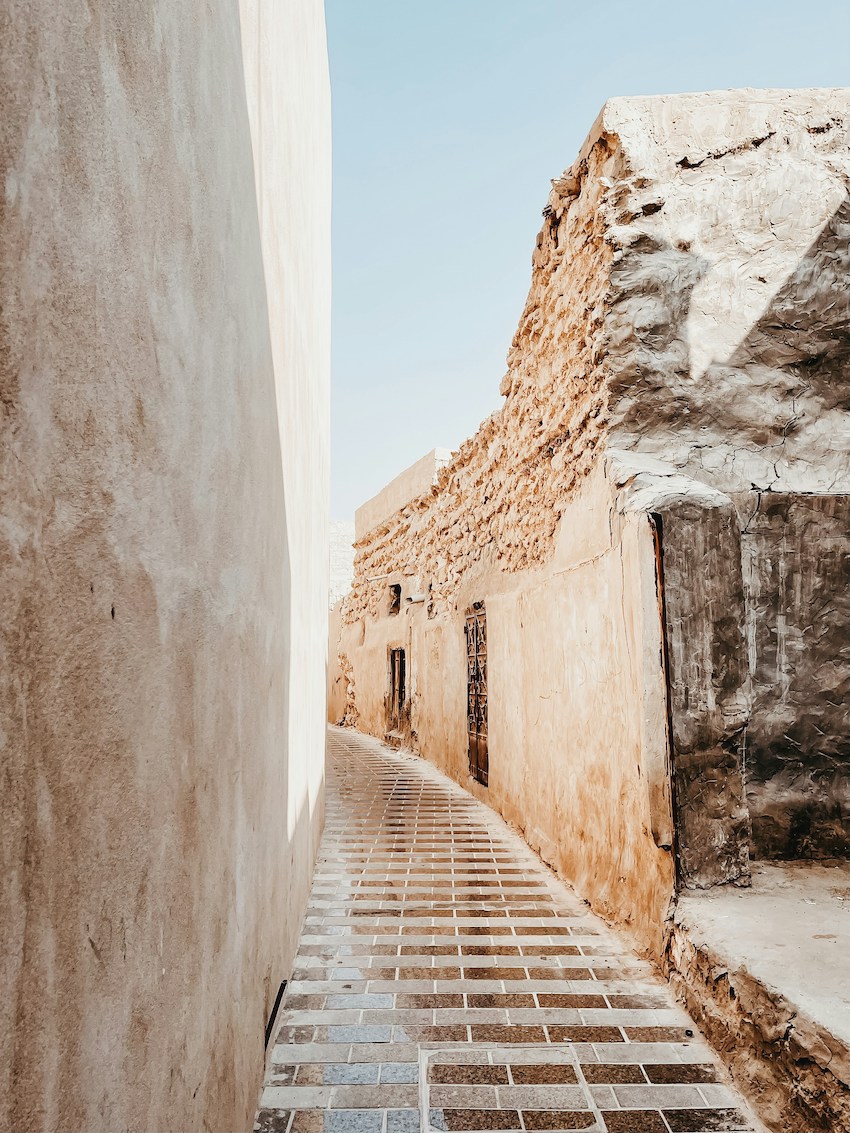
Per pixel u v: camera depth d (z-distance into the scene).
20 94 0.91
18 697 0.90
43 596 0.96
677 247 4.77
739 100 4.89
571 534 5.40
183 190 1.62
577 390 5.32
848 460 4.63
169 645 1.51
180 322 1.60
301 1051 3.03
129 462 1.28
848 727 4.41
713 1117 2.58
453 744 10.62
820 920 3.30
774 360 4.70
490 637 8.54
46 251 0.97
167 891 1.49
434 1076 2.85
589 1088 2.76
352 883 5.42
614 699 4.41
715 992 3.04
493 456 8.36
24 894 0.90
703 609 3.78
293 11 3.75
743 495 4.51
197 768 1.73
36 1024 0.92
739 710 3.72
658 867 3.81
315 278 5.37
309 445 4.85
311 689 5.25
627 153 4.81
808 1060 2.39
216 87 1.94
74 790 1.05
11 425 0.88
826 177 4.83
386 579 16.11
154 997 1.39
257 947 2.62
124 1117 1.22
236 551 2.22
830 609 4.49
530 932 4.36
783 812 4.32
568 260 5.58
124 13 1.26
